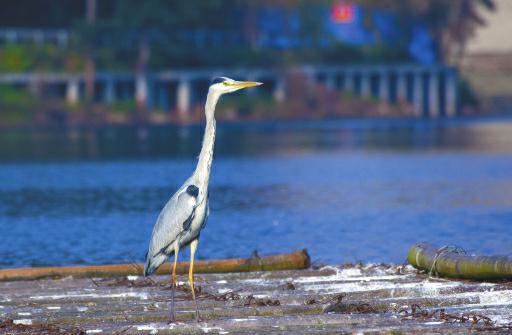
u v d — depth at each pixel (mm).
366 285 13406
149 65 93000
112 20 91250
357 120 95938
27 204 29562
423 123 89250
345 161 45312
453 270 13773
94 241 21875
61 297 13250
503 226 23484
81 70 88438
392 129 76875
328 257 19062
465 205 28047
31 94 86188
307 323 11375
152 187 34312
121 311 12445
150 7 89312
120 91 94562
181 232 11406
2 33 89375
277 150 53125
